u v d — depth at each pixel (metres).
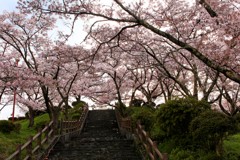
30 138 10.66
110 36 14.71
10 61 17.78
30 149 10.55
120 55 18.97
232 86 16.50
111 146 13.71
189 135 11.05
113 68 20.80
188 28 11.76
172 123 11.20
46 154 12.20
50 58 16.92
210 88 12.22
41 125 22.08
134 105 32.38
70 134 17.28
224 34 9.65
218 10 9.61
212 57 10.41
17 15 16.41
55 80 16.67
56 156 12.29
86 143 14.36
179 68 18.98
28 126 23.33
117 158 11.86
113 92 29.16
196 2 10.16
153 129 15.00
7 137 16.52
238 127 9.20
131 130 15.36
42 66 17.28
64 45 15.67
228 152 10.85
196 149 10.95
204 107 11.12
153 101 31.39
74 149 13.32
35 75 16.25
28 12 10.11
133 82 26.98
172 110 11.21
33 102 20.67
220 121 9.09
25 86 16.86
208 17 9.87
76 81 22.27
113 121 27.89
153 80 27.22
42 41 17.59
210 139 10.00
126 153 12.56
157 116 11.82
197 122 9.73
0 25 16.05
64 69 18.52
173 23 11.12
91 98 28.53
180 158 10.48
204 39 11.08
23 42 17.11
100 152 12.82
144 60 17.66
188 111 10.92
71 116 26.89
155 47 15.88
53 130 14.91
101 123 27.23
